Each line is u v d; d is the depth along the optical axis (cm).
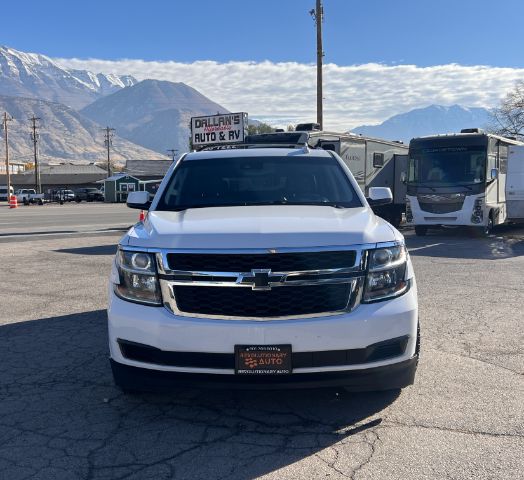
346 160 1759
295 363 365
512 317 673
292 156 563
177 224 411
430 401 425
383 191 550
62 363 525
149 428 388
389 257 389
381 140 2005
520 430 377
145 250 386
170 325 369
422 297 788
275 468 333
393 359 382
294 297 368
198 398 437
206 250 371
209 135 2648
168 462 341
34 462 343
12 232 1983
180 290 376
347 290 373
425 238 1669
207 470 332
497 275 968
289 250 368
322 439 368
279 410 414
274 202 496
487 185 1644
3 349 570
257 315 366
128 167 11544
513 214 1653
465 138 1653
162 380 377
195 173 541
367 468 331
